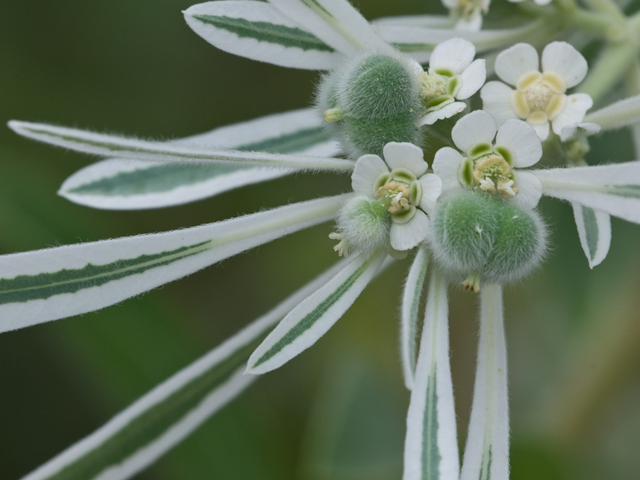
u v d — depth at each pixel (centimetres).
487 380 14
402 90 14
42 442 19
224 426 18
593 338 18
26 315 13
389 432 17
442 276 14
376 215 14
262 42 14
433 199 14
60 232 17
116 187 15
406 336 13
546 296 19
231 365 15
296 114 15
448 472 13
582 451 18
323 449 17
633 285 17
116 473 14
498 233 13
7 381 19
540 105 14
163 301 17
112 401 17
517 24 15
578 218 14
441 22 16
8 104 19
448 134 14
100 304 13
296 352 13
